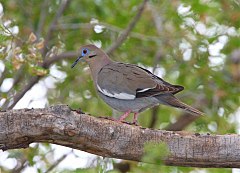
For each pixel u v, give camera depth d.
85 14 14.52
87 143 8.62
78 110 8.59
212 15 13.81
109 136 8.62
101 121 8.60
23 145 8.59
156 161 7.91
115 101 11.43
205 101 15.16
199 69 14.20
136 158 8.77
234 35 14.19
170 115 15.89
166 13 14.27
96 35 15.12
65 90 14.73
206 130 14.72
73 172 8.66
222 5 13.64
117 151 8.70
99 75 11.71
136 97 11.09
